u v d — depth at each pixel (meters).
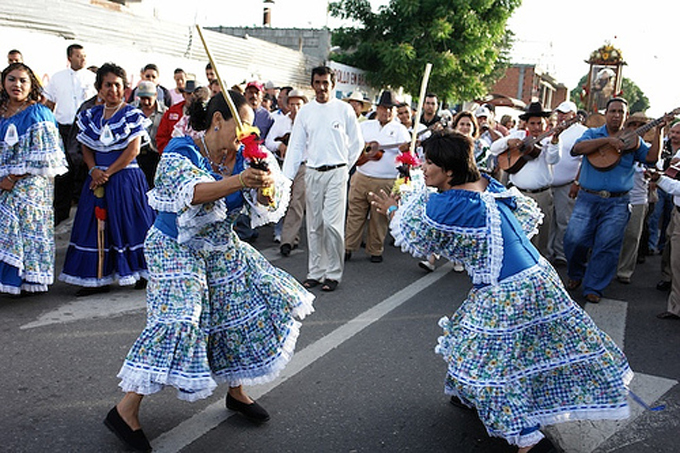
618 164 5.75
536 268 2.99
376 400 3.67
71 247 5.31
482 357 2.93
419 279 6.44
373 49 17.30
